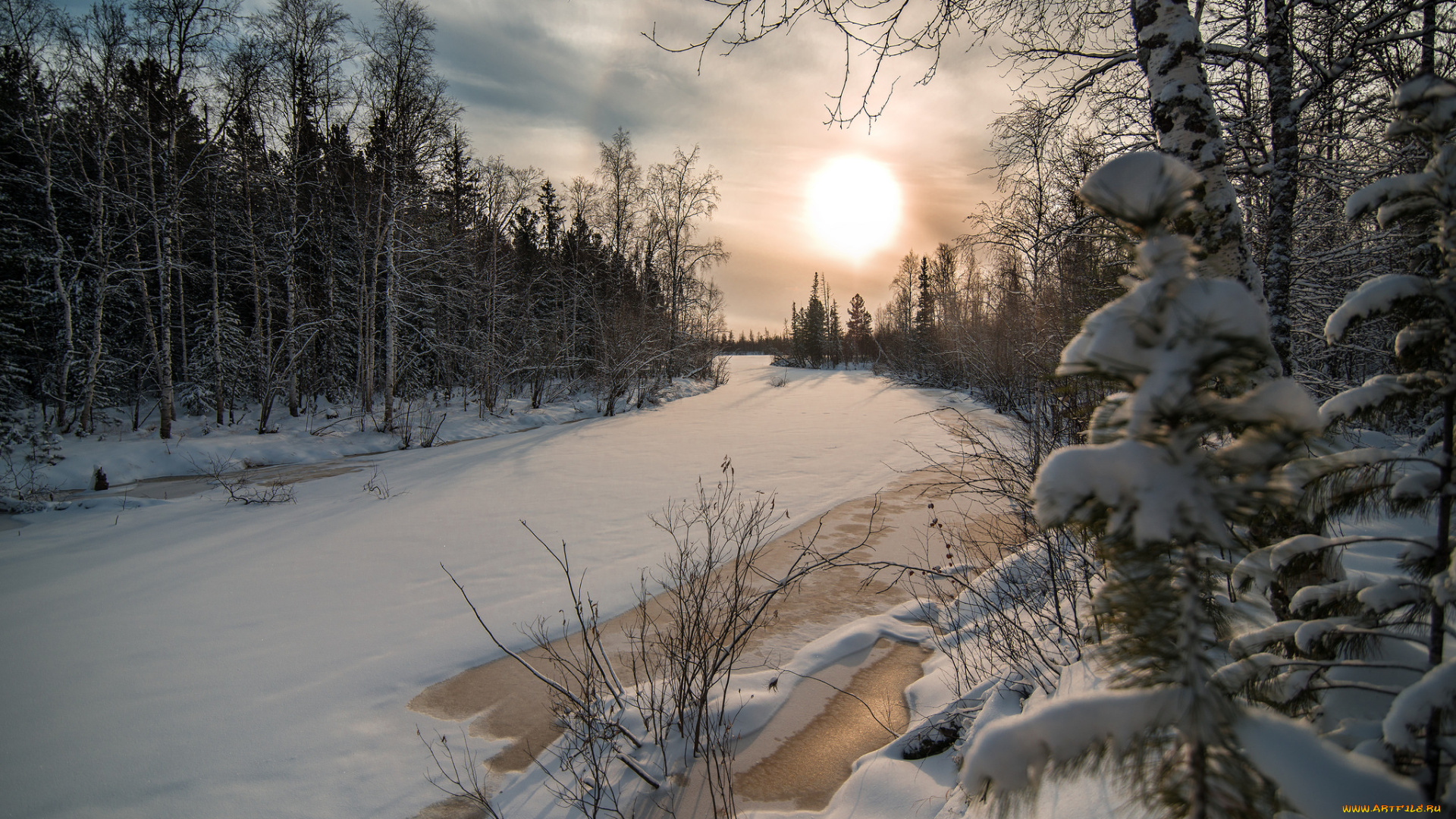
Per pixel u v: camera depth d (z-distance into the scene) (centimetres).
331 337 1917
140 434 1420
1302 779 77
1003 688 323
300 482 1127
